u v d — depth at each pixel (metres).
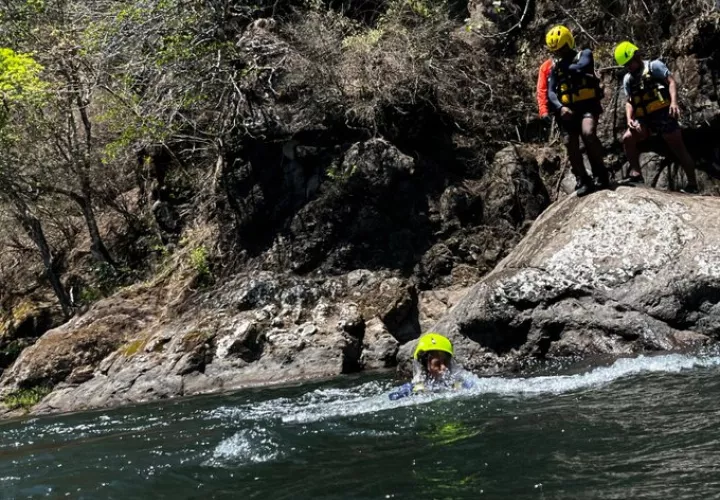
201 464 4.67
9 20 14.52
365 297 11.16
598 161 8.30
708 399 4.66
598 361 6.78
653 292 7.11
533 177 12.54
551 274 7.61
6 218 17.41
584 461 3.74
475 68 13.82
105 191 17.14
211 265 12.87
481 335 7.70
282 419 5.85
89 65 15.13
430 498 3.49
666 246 7.36
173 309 11.84
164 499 4.06
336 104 12.59
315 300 11.07
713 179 11.14
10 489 4.65
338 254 11.84
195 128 13.84
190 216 15.31
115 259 16.62
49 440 6.78
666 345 6.82
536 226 8.84
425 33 13.36
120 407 9.24
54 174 15.43
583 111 8.22
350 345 10.21
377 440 4.71
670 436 3.96
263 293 11.13
